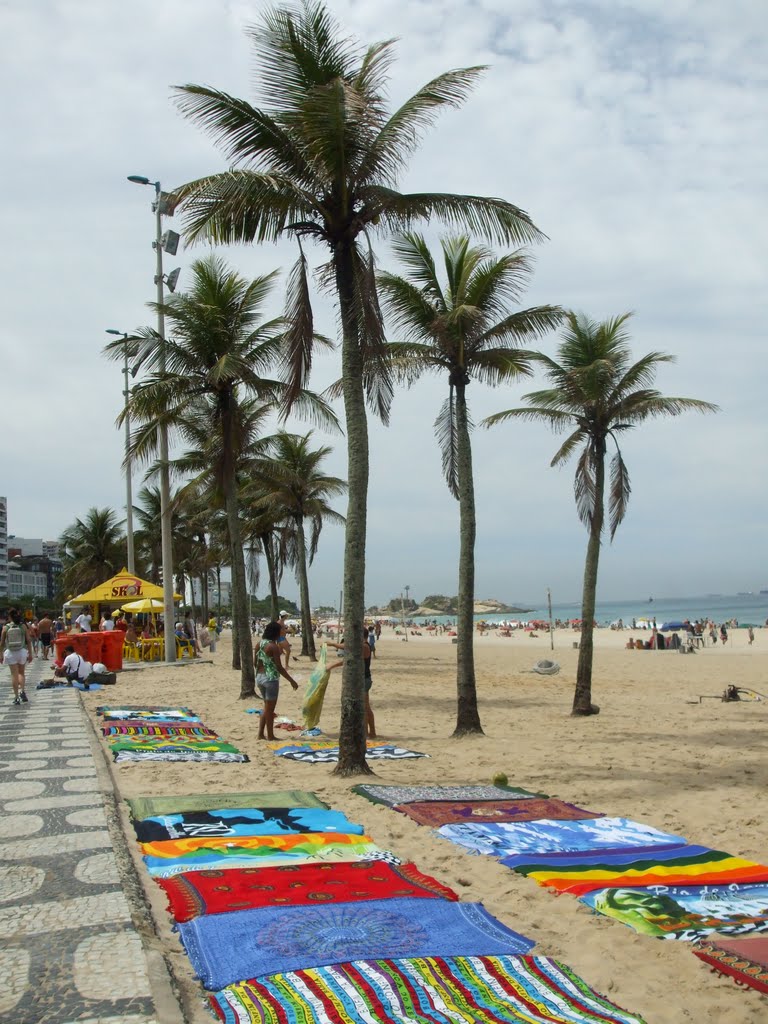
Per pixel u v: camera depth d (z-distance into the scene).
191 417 21.61
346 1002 3.45
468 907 4.72
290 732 12.53
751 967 4.02
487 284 13.11
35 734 11.05
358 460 9.59
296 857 5.66
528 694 20.19
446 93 9.30
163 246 25.33
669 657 37.75
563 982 3.80
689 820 7.18
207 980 3.64
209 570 53.44
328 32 9.18
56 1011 3.12
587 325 16.05
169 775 8.77
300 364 9.91
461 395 13.41
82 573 57.19
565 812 7.29
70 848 5.45
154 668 25.23
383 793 7.92
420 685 21.61
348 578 9.38
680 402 15.60
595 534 16.08
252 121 9.29
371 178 9.73
